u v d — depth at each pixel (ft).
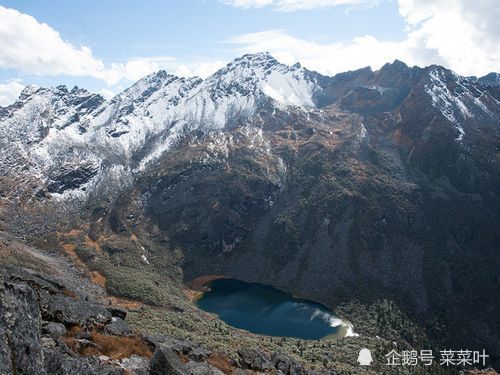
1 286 94.79
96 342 144.56
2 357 82.17
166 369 129.59
